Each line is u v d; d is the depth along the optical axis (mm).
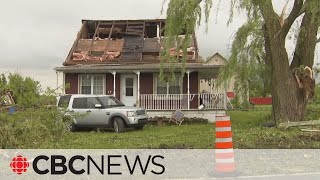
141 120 20000
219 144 9156
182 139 14133
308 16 17656
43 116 13281
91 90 27609
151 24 31578
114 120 19641
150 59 28250
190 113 25047
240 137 13664
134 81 27453
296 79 18250
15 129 12133
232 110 36938
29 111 12883
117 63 27781
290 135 13609
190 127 21000
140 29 31109
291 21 17750
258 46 19109
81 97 20391
